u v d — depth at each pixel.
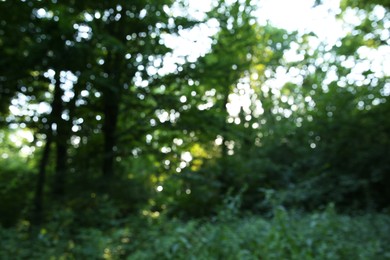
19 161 13.56
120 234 7.73
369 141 14.95
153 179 13.79
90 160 13.31
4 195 9.92
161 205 12.47
